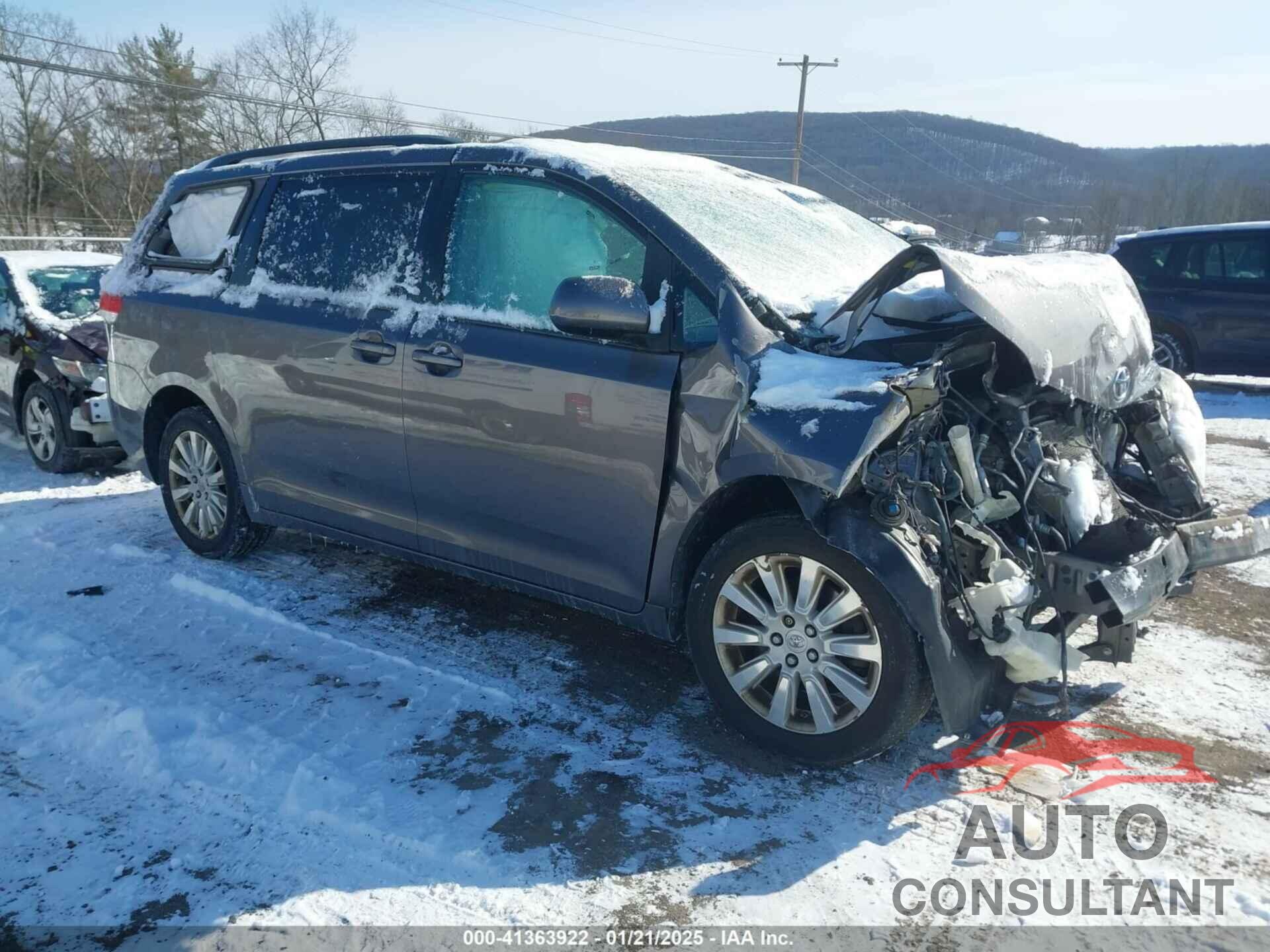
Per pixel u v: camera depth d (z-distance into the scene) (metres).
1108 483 3.43
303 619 4.21
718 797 2.92
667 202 3.44
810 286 3.42
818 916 2.43
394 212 3.94
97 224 49.72
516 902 2.47
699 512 3.10
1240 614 4.31
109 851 2.68
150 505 5.96
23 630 4.08
